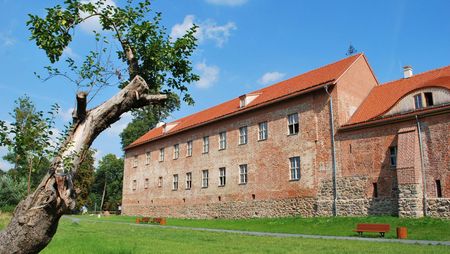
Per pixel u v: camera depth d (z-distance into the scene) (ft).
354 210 83.82
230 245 49.32
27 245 22.66
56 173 23.35
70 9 26.73
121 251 42.34
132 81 26.35
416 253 40.01
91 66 26.96
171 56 29.37
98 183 285.64
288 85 113.29
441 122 74.33
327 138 91.35
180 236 64.34
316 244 50.24
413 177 74.13
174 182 142.41
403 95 81.15
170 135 148.05
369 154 83.97
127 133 238.68
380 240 55.98
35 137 24.93
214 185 121.29
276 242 53.47
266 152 105.19
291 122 100.37
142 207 160.15
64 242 50.93
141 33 28.14
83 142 24.48
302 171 95.04
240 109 115.85
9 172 124.67
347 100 93.20
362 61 101.50
